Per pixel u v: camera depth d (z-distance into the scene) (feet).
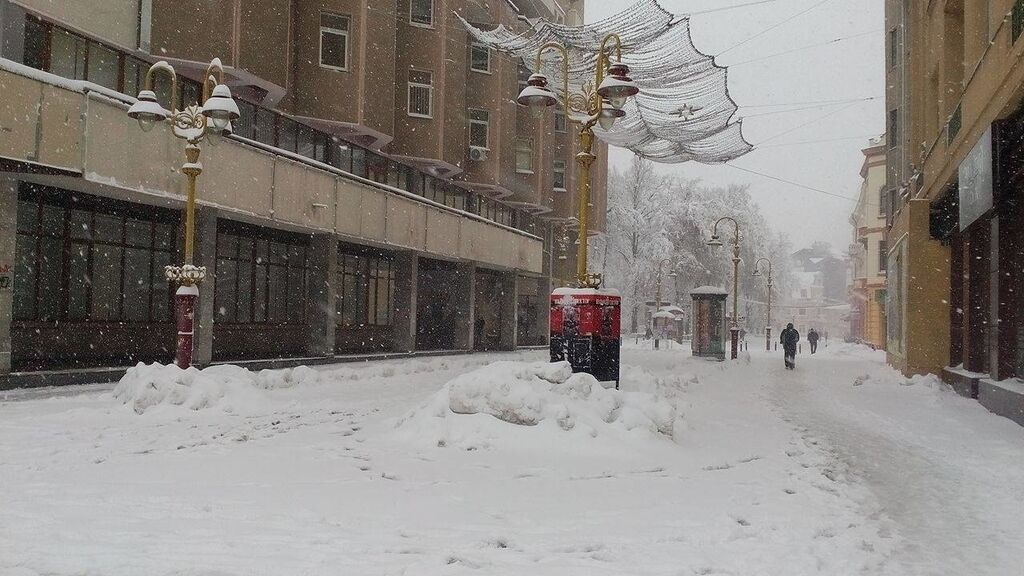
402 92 98.73
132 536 17.20
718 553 17.07
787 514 21.26
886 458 32.12
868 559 16.99
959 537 19.40
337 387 58.29
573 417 32.55
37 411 39.09
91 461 26.71
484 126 114.11
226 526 18.37
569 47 63.41
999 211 51.42
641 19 56.18
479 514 20.49
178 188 59.06
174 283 69.05
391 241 91.09
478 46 113.29
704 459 30.86
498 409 32.73
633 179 234.79
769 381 78.54
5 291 49.73
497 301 137.49
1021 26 41.42
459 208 117.19
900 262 90.63
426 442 31.65
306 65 81.10
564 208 141.90
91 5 58.44
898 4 113.91
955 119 61.16
